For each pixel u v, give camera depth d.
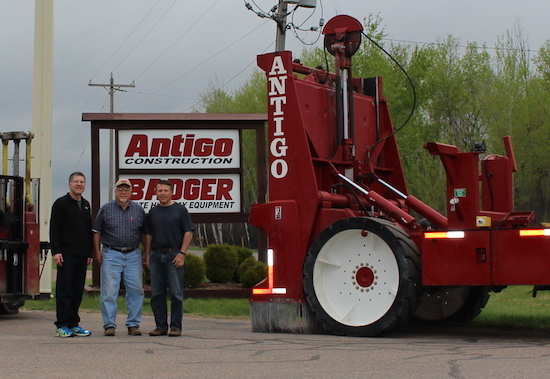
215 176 16.58
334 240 9.24
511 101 36.38
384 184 10.19
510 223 8.47
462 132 40.56
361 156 10.78
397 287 8.80
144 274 16.77
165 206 9.38
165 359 7.01
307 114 9.87
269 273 9.68
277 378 5.89
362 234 9.05
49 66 16.17
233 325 10.98
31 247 12.12
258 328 9.70
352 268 9.16
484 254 8.45
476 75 40.25
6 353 7.47
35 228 12.20
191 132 16.56
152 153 16.55
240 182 16.53
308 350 7.64
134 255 9.43
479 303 10.53
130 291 9.42
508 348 7.77
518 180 35.44
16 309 12.80
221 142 16.59
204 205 16.56
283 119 9.72
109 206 9.41
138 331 9.38
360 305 9.09
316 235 9.55
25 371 6.31
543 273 8.09
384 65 35.69
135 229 9.42
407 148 37.47
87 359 7.02
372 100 11.22
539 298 14.87
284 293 9.57
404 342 8.42
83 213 9.34
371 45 35.78
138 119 16.45
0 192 12.05
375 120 11.19
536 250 8.14
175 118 16.47
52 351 7.63
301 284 9.51
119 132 16.55
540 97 35.31
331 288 9.27
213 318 12.35
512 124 35.88
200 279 16.91
